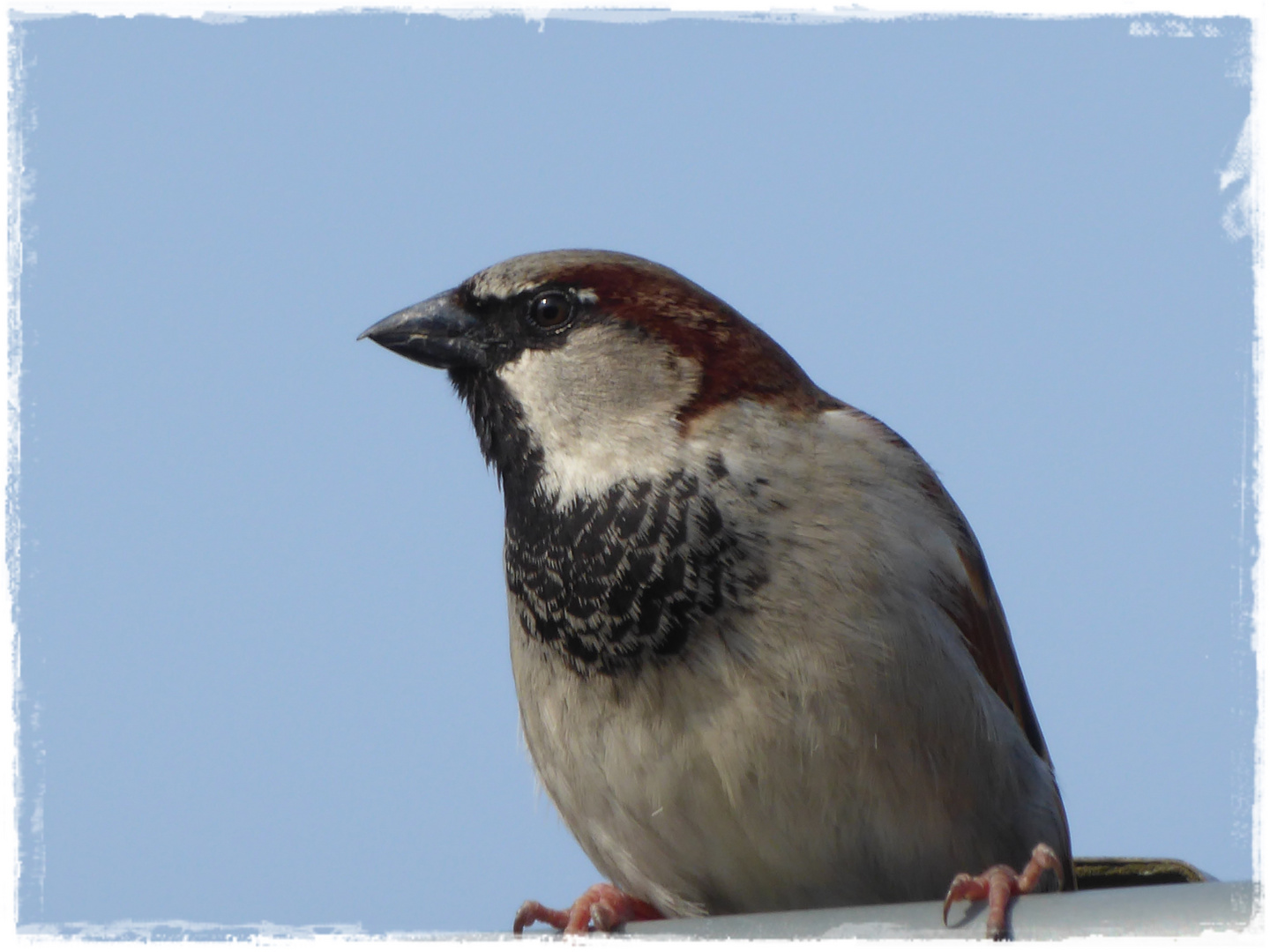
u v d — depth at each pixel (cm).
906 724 219
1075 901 214
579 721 219
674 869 219
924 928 214
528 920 220
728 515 219
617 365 220
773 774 218
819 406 220
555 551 219
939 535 220
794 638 218
